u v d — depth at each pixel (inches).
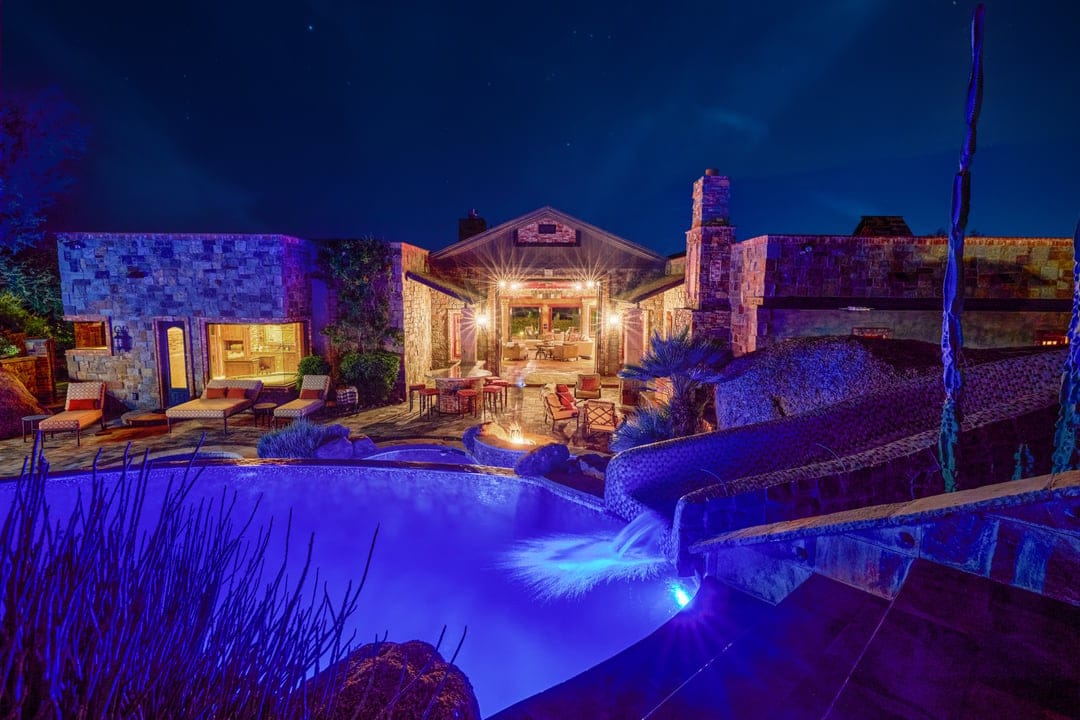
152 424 548.1
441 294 778.8
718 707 91.7
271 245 577.9
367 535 261.4
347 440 416.8
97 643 41.9
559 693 115.3
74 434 522.9
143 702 43.1
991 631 86.0
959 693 73.7
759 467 241.1
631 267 766.5
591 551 246.7
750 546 155.6
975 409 205.8
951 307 141.9
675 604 203.9
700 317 498.3
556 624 200.5
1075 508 91.2
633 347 776.3
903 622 89.4
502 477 318.3
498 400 650.8
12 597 39.6
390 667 84.7
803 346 309.0
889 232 510.9
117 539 46.4
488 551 249.3
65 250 598.9
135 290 598.5
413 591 221.1
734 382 370.3
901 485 167.8
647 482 259.9
